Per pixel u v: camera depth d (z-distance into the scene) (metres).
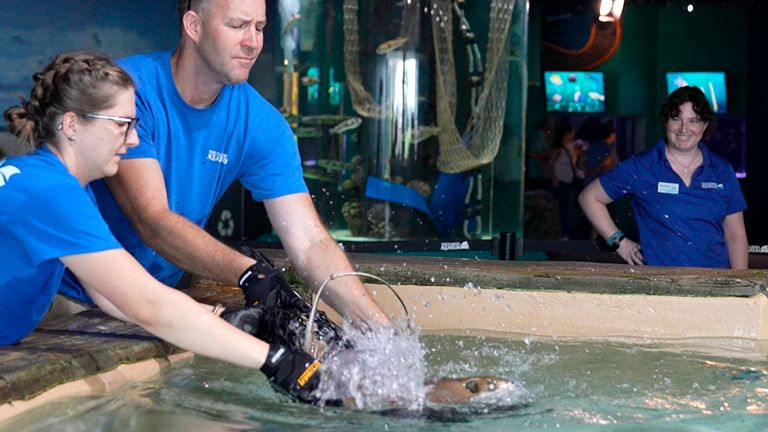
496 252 6.83
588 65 13.55
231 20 3.08
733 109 13.62
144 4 6.45
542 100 13.37
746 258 5.15
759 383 2.86
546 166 12.28
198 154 3.33
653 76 13.73
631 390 2.75
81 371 2.59
